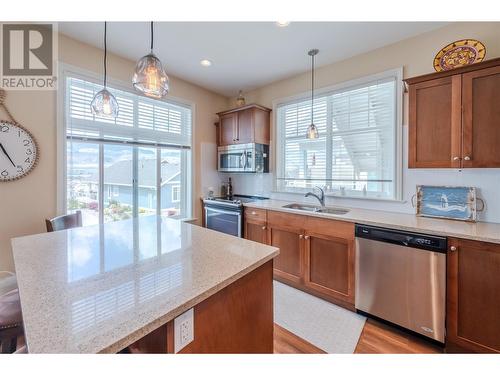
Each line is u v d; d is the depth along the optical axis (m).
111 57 2.71
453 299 1.65
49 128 2.29
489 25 1.99
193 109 3.61
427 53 2.28
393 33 2.30
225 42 2.46
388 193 2.58
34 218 2.21
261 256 1.20
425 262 1.74
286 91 3.40
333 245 2.30
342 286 2.24
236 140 3.60
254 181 3.82
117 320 0.70
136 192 3.09
